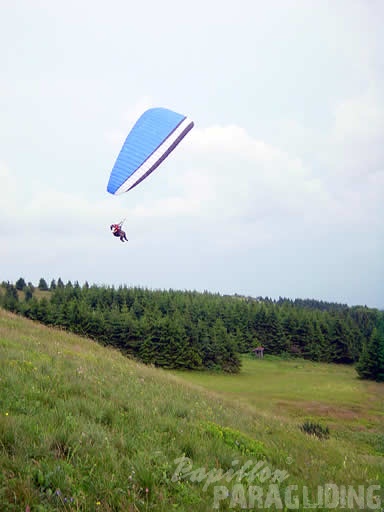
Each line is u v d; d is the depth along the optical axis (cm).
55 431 610
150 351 8619
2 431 567
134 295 12788
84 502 466
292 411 3900
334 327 12125
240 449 884
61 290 12400
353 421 3638
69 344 2189
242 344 11806
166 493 538
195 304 12900
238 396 4725
